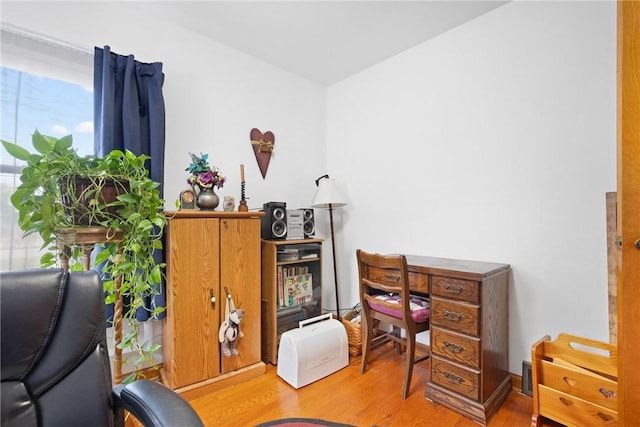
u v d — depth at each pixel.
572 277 1.67
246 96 2.45
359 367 2.12
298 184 2.82
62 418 0.76
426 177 2.30
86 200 1.16
